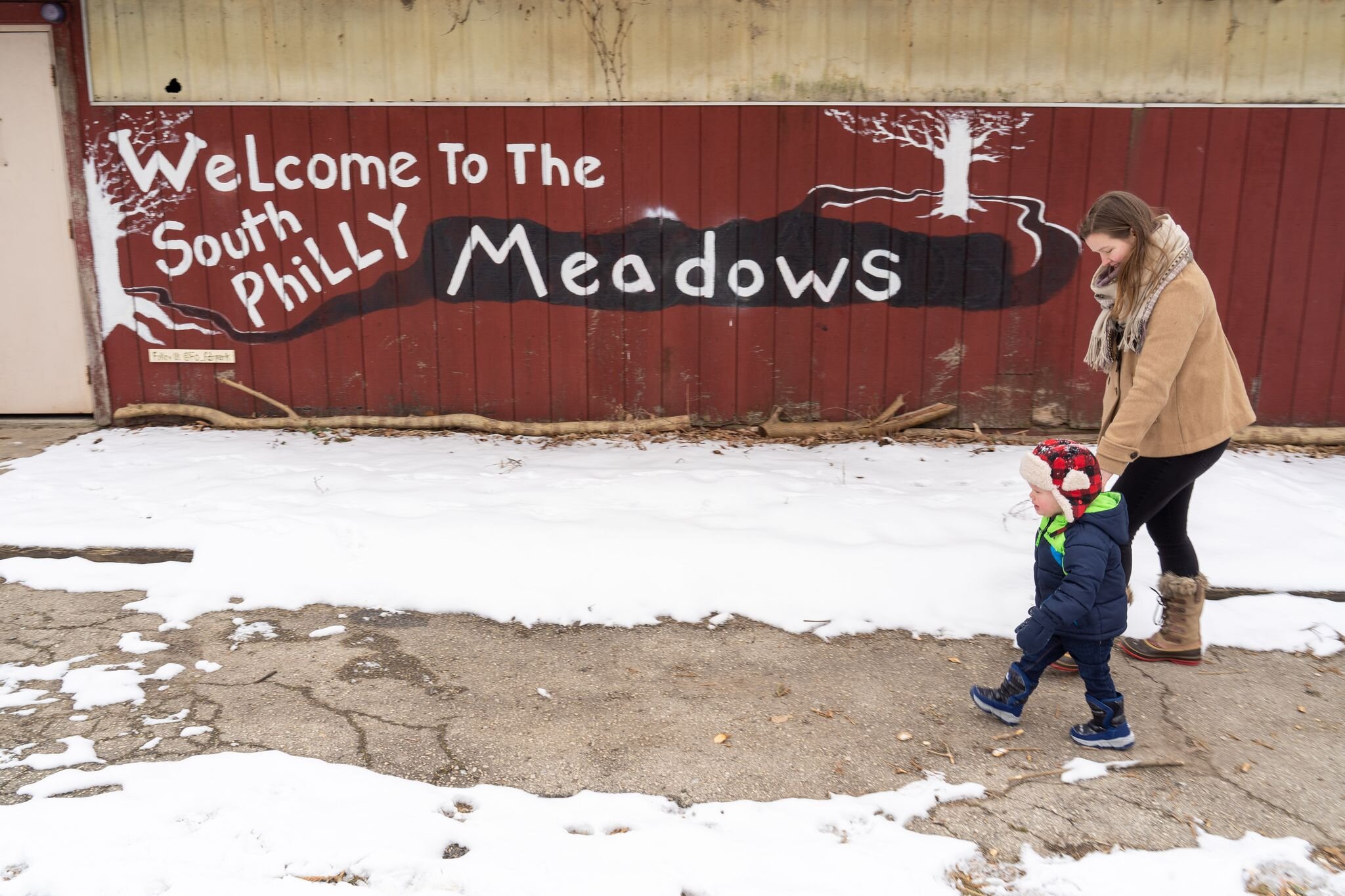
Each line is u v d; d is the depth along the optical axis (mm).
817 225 6809
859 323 6930
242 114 6812
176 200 6934
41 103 6824
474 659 4090
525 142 6777
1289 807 3129
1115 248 3621
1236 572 4652
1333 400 6863
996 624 4348
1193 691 3854
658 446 6715
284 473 6012
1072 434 6977
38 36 6746
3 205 6953
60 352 7172
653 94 6703
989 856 2865
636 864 2754
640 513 5309
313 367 7133
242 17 6715
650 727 3584
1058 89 6613
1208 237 6727
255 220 6953
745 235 6832
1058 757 3402
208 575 4707
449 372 7102
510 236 6898
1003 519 5191
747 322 6953
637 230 6855
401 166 6848
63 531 5027
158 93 6801
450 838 2881
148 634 4254
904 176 6738
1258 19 6492
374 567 4742
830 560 4727
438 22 6676
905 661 4098
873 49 6605
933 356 6953
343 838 2840
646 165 6773
